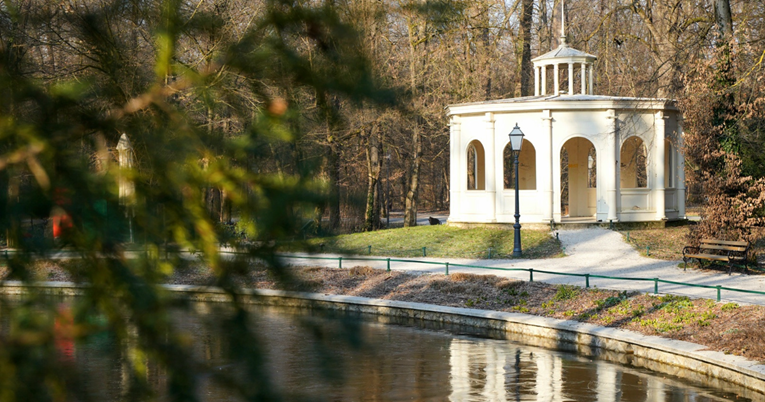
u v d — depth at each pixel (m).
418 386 10.24
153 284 1.38
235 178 1.44
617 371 11.38
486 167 28.84
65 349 1.34
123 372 1.33
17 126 1.43
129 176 1.45
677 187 29.50
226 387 1.31
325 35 1.49
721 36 20.36
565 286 16.94
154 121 1.56
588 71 30.19
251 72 1.52
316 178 1.42
